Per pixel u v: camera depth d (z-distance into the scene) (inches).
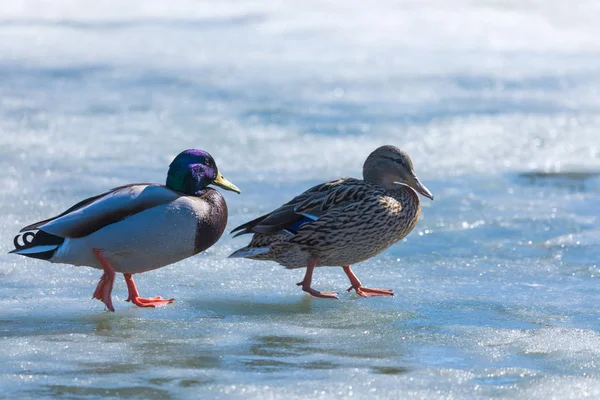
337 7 1400.1
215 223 367.9
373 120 804.0
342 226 386.6
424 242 477.1
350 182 403.5
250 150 686.5
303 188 580.7
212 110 838.5
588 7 1350.9
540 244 471.5
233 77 1015.6
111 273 352.8
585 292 394.9
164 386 280.2
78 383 282.0
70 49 1190.9
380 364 302.8
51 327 342.6
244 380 286.0
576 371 295.7
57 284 401.4
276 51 1187.9
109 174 600.4
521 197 564.7
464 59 1149.1
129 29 1337.4
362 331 341.4
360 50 1199.6
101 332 337.4
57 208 516.4
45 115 802.8
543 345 322.7
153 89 943.7
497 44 1238.3
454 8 1368.1
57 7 1437.0
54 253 350.6
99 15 1414.9
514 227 499.8
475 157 676.7
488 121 808.9
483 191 579.8
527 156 681.0
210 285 406.9
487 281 414.6
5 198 533.6
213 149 687.7
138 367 297.4
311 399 270.4
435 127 780.6
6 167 610.5
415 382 285.3
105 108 841.5
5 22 1358.3
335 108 853.2
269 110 840.3
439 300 385.7
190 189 371.9
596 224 503.8
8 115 798.5
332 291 403.5
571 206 543.2
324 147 700.7
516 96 933.2
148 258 358.3
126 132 741.9
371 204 389.1
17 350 313.6
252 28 1328.7
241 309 372.2
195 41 1250.0
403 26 1314.0
